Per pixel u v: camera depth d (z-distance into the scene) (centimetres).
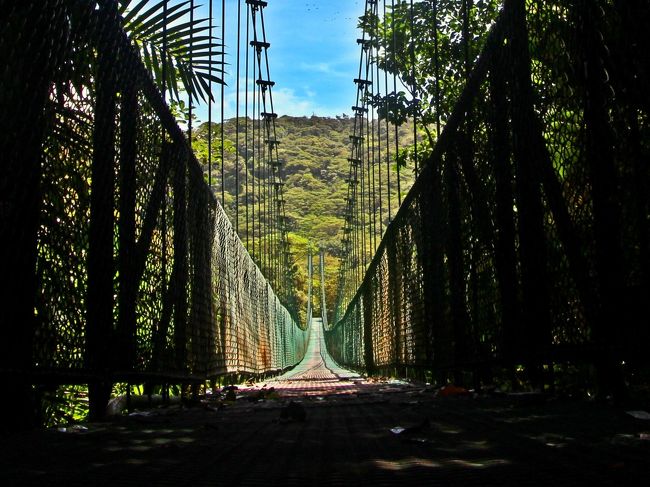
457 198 400
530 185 251
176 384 414
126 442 172
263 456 144
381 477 113
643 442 131
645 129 163
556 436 152
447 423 202
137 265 301
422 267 557
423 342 564
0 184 172
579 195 206
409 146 910
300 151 9850
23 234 185
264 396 456
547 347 243
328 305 6919
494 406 258
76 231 228
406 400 349
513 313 284
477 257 350
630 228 176
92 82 242
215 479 114
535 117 241
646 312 169
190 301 445
